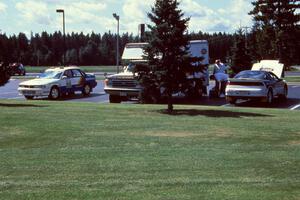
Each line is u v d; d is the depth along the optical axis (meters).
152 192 7.66
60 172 9.03
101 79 53.62
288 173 8.94
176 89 17.70
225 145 11.74
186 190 7.77
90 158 10.26
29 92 29.11
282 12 61.69
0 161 9.98
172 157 10.35
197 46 28.36
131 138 12.63
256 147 11.49
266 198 7.30
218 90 29.27
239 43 43.88
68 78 30.73
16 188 7.92
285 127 14.55
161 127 14.46
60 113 17.67
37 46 173.88
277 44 61.38
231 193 7.58
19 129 13.96
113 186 8.02
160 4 17.39
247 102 26.66
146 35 17.53
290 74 71.38
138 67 17.67
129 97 25.69
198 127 14.48
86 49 168.88
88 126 14.57
